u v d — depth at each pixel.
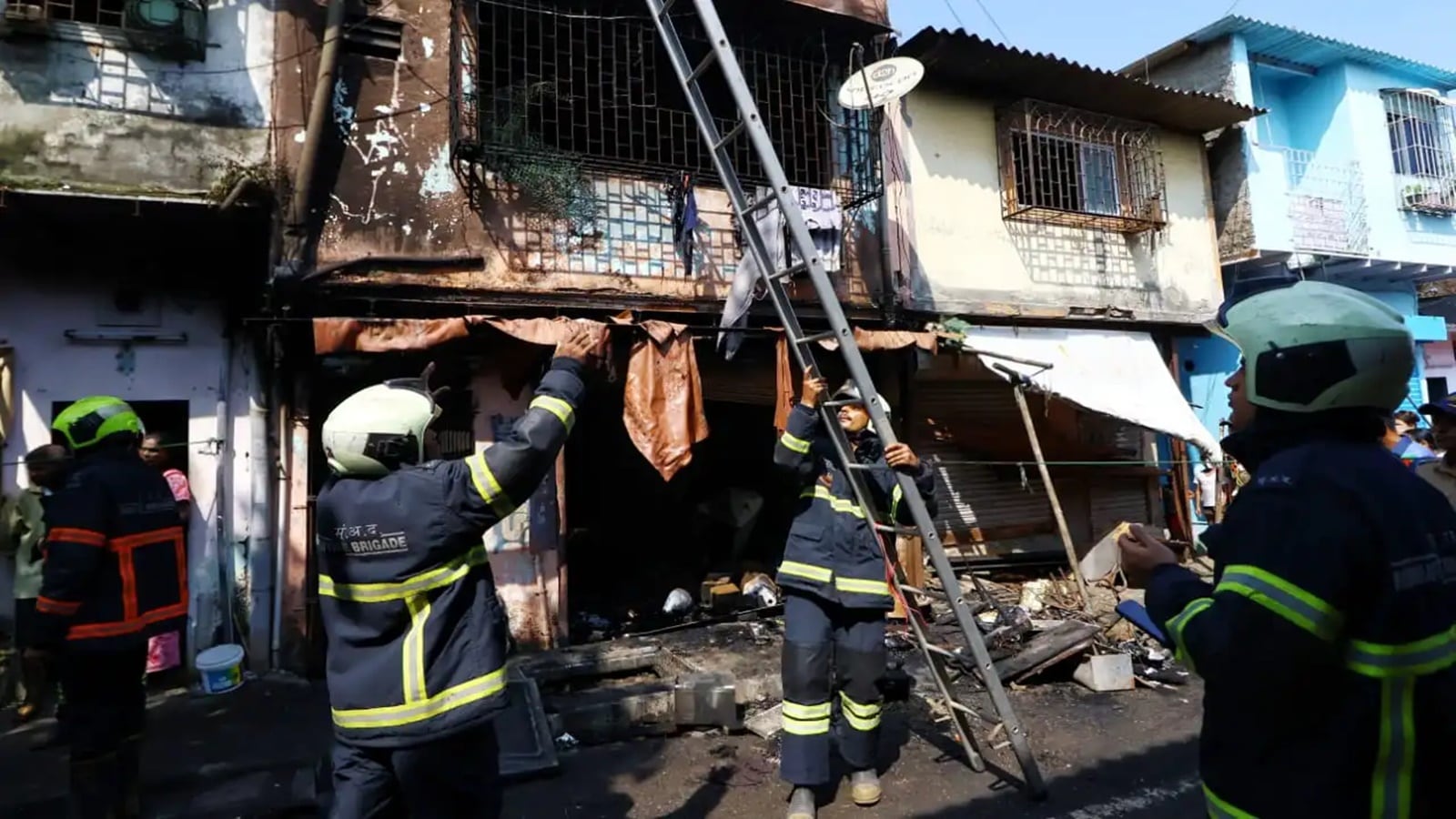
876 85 6.66
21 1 5.25
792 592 3.72
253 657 5.95
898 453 3.49
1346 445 1.50
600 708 4.67
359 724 2.22
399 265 5.96
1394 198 11.61
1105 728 4.73
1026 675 5.48
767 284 3.69
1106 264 9.55
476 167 6.31
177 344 6.08
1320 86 11.84
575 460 8.03
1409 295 12.82
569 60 6.83
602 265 6.69
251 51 5.75
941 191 8.59
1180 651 1.55
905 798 3.81
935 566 3.67
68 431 3.30
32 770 4.23
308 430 6.02
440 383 6.27
